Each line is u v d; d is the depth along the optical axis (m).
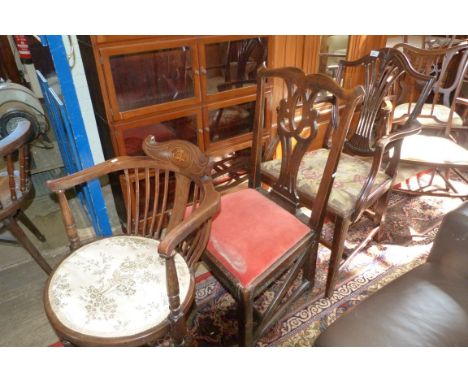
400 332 0.84
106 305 0.91
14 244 1.62
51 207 2.09
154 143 1.09
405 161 1.64
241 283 1.02
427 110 2.13
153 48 1.30
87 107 1.60
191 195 1.56
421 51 1.84
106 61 1.24
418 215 1.95
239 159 1.92
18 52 2.92
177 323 0.88
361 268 1.61
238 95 1.61
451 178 2.27
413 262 1.64
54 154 2.46
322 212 1.18
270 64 1.65
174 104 1.46
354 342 0.83
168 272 0.81
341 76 1.67
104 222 1.53
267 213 1.24
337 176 1.42
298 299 1.46
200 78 1.47
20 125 1.25
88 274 0.99
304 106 1.14
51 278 0.98
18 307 1.44
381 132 1.62
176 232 0.80
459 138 2.53
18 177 1.43
